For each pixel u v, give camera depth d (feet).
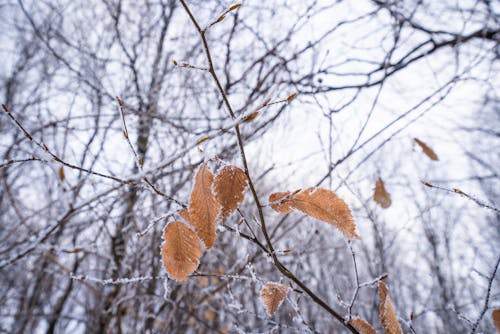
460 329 9.86
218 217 3.11
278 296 4.09
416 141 6.82
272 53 9.77
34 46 12.84
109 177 3.54
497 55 9.86
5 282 12.57
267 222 9.77
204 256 8.52
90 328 9.62
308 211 3.37
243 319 8.94
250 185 3.26
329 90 9.10
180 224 3.51
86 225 9.30
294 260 9.50
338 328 9.24
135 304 9.19
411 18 9.88
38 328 13.80
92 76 10.41
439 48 9.85
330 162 6.55
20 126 3.66
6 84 12.73
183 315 9.25
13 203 8.94
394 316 3.86
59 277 11.37
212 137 3.04
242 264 8.05
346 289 10.12
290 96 2.85
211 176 3.24
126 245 8.68
